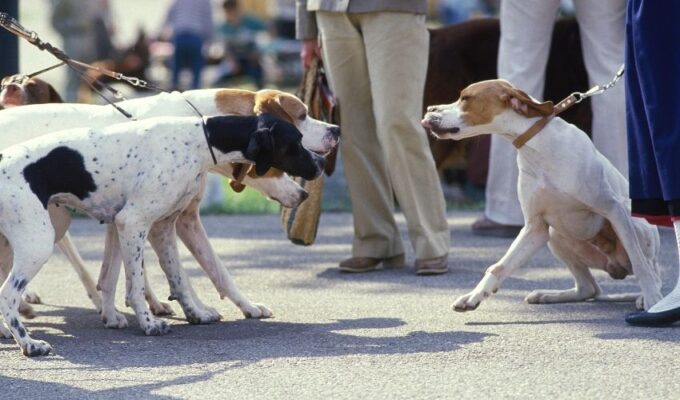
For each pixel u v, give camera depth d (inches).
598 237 248.8
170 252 242.7
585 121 376.5
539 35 345.4
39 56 1007.0
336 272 314.0
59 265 333.4
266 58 816.9
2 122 239.0
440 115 240.7
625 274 254.8
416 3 293.1
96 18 721.6
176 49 705.0
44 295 287.6
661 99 225.1
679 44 223.8
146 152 228.1
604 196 237.6
